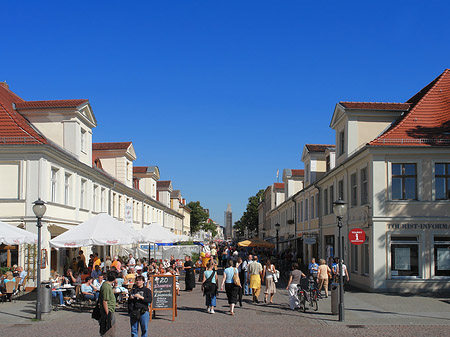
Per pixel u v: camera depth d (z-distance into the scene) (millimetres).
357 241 19172
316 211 36312
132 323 10922
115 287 17391
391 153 21891
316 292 16812
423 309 16547
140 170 55312
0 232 17609
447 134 22516
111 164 42156
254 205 92438
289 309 16906
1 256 22844
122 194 40500
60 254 25656
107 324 9688
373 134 26734
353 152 26562
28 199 22594
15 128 23406
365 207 23000
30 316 15281
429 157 21875
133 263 27547
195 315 15516
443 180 21906
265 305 18016
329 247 30672
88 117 30062
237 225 117062
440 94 25109
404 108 26797
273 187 65875
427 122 23516
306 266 40625
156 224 28938
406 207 21750
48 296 15969
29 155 22781
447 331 12523
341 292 14414
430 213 21734
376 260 21594
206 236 103125
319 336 11867
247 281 21500
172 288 14609
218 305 18078
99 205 32938
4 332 12531
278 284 28031
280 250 57406
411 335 11961
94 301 18016
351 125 26719
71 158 25844
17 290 20531
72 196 27156
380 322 14000
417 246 21750
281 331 12555
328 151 35938
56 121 27875
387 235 21688
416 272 21672
